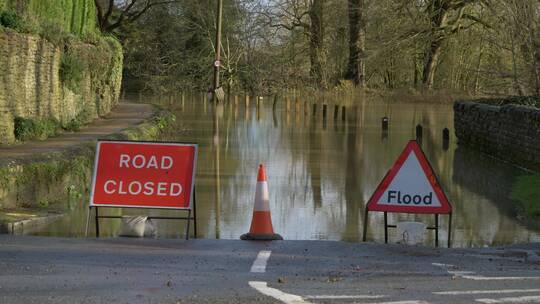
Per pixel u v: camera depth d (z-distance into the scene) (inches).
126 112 2322.8
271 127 2316.7
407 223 825.5
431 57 3821.4
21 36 1364.4
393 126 2445.9
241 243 751.7
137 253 684.7
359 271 618.5
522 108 1563.7
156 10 4202.8
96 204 810.2
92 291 525.3
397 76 4183.1
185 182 809.5
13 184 958.4
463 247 812.6
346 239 906.1
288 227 975.6
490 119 1769.2
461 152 1845.5
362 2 3865.7
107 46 2228.1
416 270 625.9
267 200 788.6
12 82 1326.3
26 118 1393.9
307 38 4185.5
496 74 2361.0
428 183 826.8
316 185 1295.5
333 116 2824.8
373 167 1509.6
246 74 4035.4
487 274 608.4
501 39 2546.8
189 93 3988.7
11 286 536.4
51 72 1576.0
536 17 2060.8
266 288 541.3
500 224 998.4
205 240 770.8
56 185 1066.7
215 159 1577.3
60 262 631.2
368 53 3737.7
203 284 555.8
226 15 4037.9
